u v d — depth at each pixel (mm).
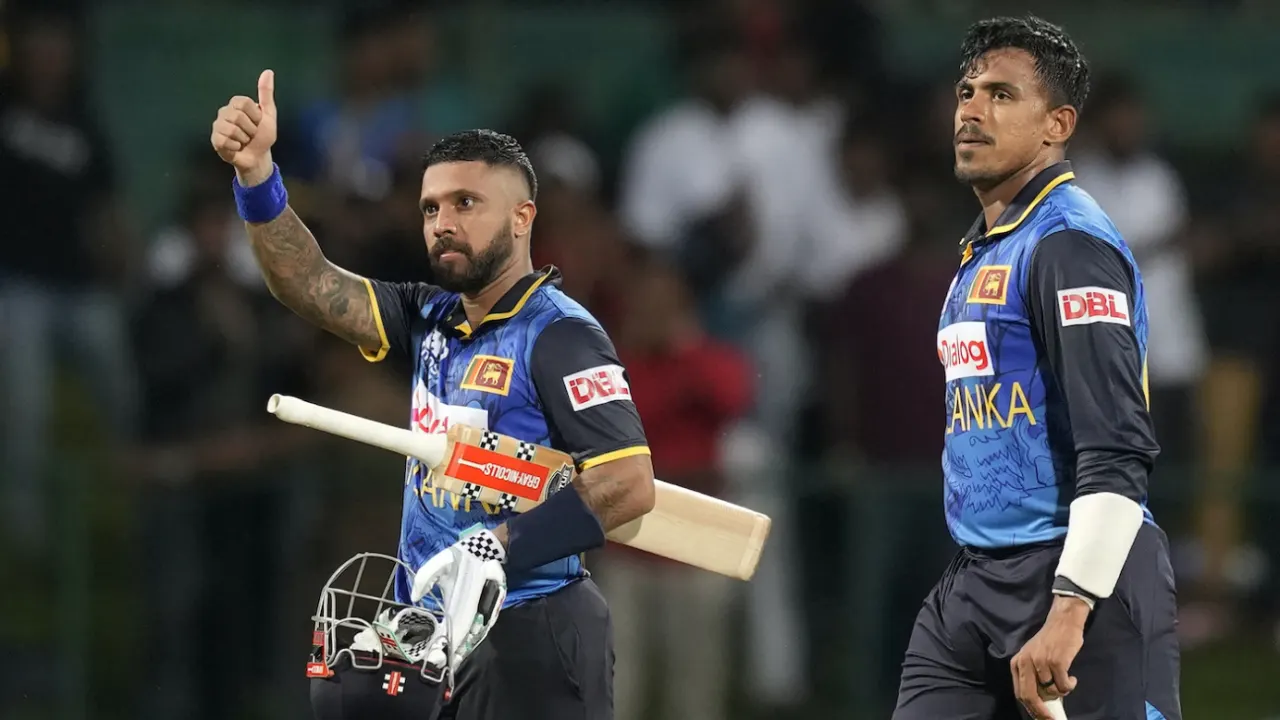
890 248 31969
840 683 25250
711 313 31125
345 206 28734
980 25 14109
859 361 29812
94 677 25250
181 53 36812
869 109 33812
